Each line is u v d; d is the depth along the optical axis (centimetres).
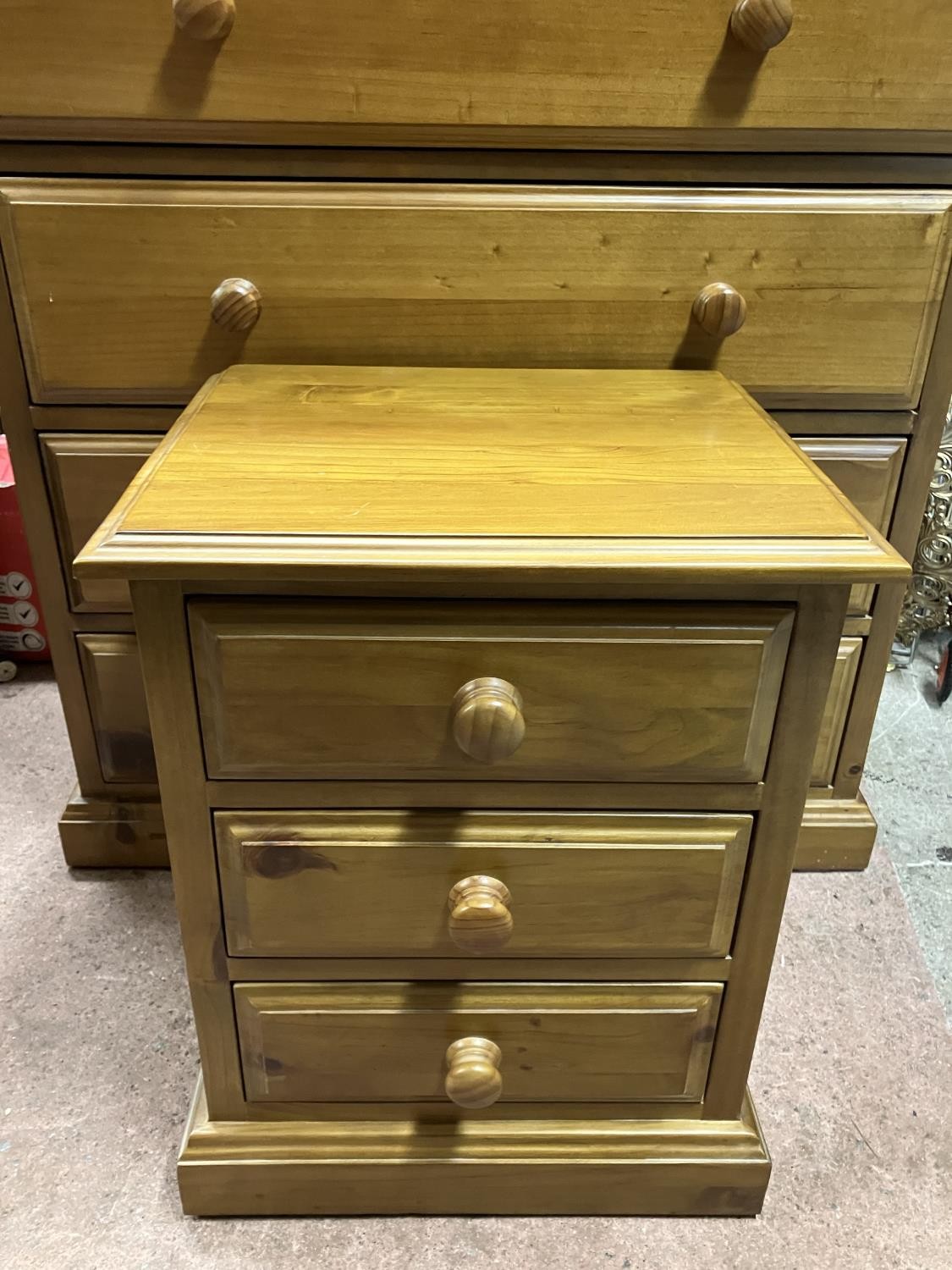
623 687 65
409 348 92
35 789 130
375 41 80
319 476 68
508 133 84
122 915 112
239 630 63
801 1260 82
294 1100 82
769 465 73
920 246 89
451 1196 84
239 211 86
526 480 69
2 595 149
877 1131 92
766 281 90
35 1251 81
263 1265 80
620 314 91
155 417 95
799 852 119
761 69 82
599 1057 80
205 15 77
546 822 70
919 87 83
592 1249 82
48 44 80
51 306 89
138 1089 94
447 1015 77
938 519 148
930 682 158
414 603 63
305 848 70
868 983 107
